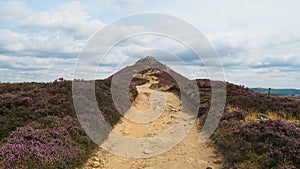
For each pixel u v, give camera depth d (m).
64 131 12.01
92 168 10.25
